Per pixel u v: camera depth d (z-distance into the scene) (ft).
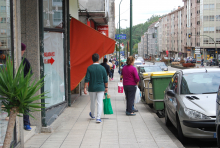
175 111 20.17
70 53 33.45
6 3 14.10
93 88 23.63
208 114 17.43
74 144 17.62
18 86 9.57
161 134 20.33
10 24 14.51
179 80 22.44
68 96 32.09
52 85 28.43
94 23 70.64
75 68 33.50
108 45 36.17
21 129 15.51
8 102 9.83
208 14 253.24
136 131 21.25
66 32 31.35
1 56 13.43
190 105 18.65
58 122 24.00
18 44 15.24
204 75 22.45
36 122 20.18
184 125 18.24
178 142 18.94
